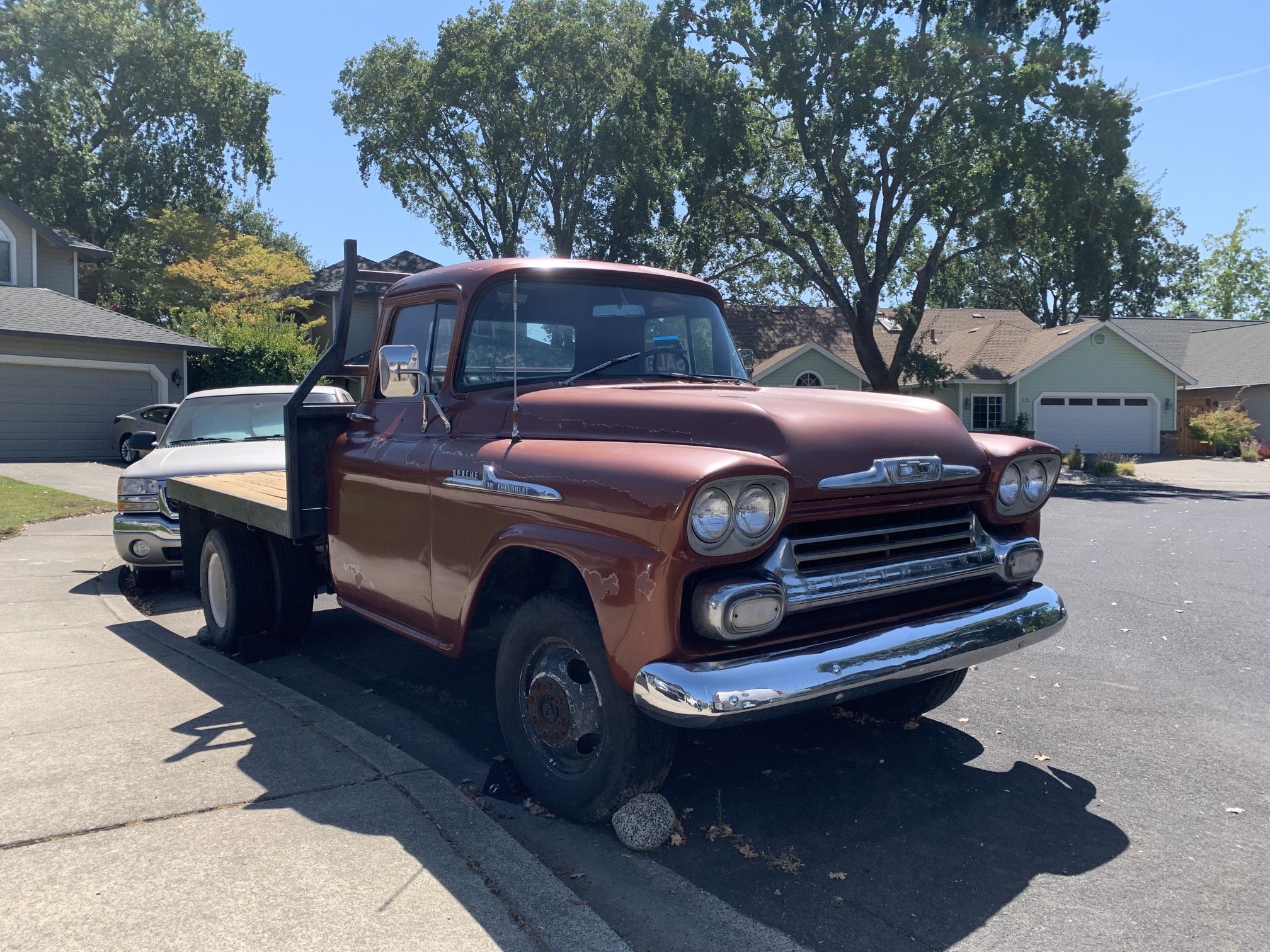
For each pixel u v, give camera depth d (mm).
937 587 3709
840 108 26062
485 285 4266
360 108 39188
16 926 2611
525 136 36281
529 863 3045
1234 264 64875
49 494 14023
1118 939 2832
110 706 4523
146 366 22094
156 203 39344
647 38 27469
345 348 5176
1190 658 6129
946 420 3844
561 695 3494
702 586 2984
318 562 6133
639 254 33531
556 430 3771
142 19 40250
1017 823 3646
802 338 35406
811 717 4898
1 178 36719
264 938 2578
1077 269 25438
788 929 2863
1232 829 3607
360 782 3633
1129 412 33531
